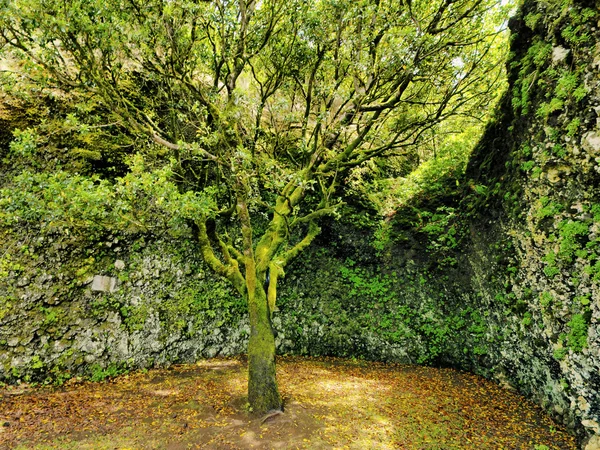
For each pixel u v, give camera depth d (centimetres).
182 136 888
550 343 768
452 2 774
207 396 793
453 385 956
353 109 884
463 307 1152
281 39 866
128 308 991
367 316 1234
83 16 602
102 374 897
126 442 602
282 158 1190
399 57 762
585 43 701
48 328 876
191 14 678
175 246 1105
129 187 607
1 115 957
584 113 693
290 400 778
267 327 738
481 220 1134
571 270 708
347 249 1333
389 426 702
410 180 1460
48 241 927
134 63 1087
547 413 778
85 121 916
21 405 715
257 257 813
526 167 876
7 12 545
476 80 984
